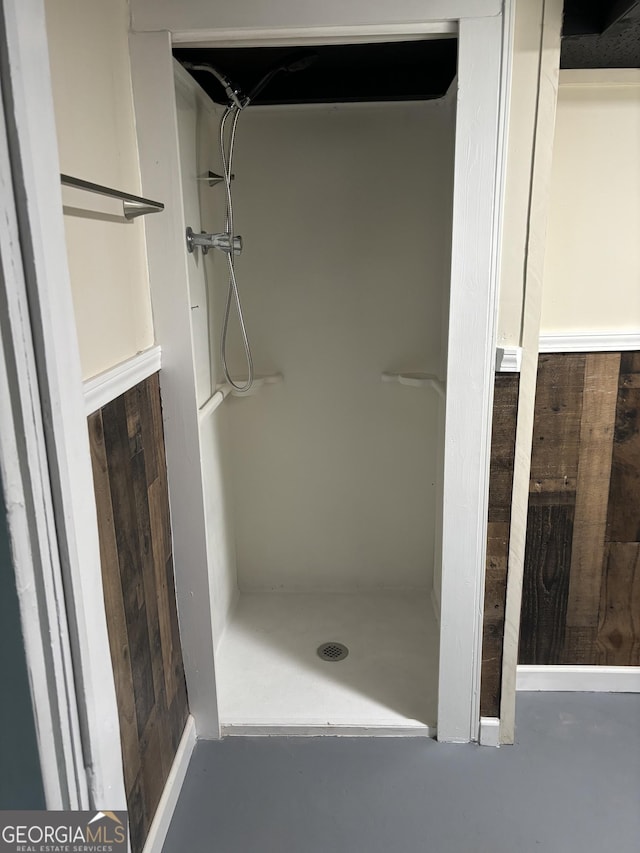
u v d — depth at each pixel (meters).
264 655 2.22
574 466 1.89
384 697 2.01
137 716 1.42
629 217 1.75
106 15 1.31
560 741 1.86
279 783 1.74
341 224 2.26
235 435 2.46
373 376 2.38
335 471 2.48
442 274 2.26
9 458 0.89
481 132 1.48
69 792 1.04
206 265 2.03
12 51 0.81
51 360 0.91
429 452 2.44
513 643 1.79
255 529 2.56
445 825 1.60
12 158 0.83
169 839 1.57
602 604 1.99
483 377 1.62
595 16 1.54
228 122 2.17
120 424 1.33
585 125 1.71
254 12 1.42
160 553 1.61
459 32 1.43
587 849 1.53
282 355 2.38
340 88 2.05
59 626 0.98
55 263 0.92
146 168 1.50
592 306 1.81
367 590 2.61
